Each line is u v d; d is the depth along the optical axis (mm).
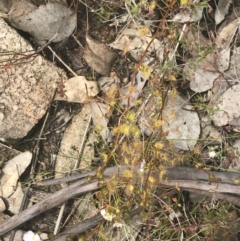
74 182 407
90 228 400
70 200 414
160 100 396
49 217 415
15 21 395
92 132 414
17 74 401
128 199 385
